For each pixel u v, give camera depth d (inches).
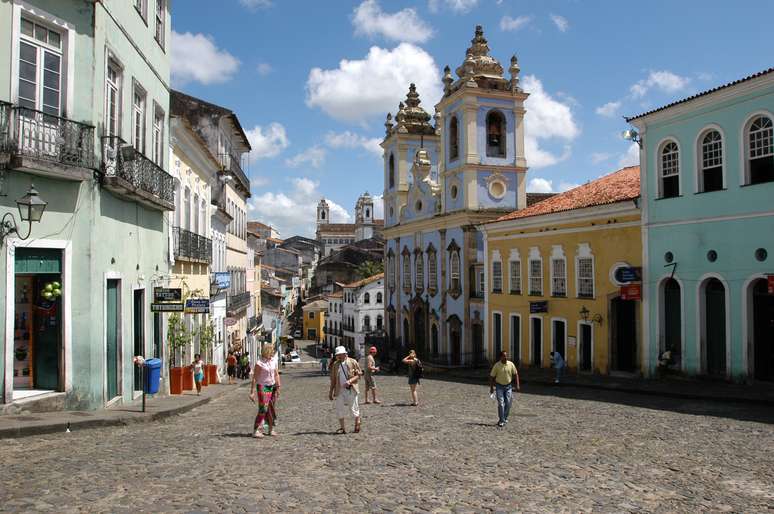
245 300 1670.8
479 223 1418.6
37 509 246.2
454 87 1496.1
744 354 737.0
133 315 616.1
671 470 332.5
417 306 1688.0
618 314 951.0
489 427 482.9
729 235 757.9
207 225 1133.7
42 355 482.0
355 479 305.1
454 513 255.8
